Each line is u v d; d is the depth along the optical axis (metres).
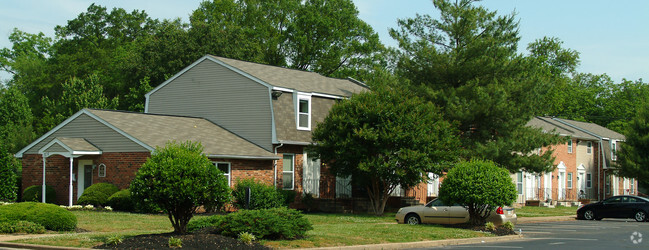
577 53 81.44
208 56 35.69
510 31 36.50
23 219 19.84
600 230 26.81
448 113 34.03
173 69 49.47
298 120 33.53
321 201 32.94
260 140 32.88
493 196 23.25
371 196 31.56
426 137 28.81
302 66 58.91
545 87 35.75
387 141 28.69
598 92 84.81
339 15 58.31
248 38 56.84
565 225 30.42
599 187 58.44
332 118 29.95
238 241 16.42
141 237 16.52
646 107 51.81
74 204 30.69
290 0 59.25
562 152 53.88
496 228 23.28
